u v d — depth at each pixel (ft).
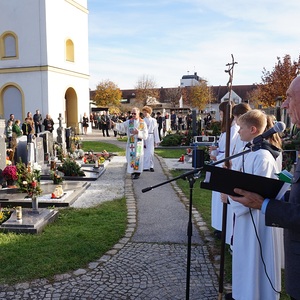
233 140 15.67
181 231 18.45
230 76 10.43
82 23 96.07
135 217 20.83
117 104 186.60
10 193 25.09
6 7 81.15
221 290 10.91
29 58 81.05
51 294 12.33
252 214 10.28
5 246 16.05
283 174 7.06
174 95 193.57
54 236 17.42
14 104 83.82
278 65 97.71
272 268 10.21
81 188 28.07
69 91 93.97
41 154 37.04
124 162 43.91
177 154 51.39
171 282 13.19
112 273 13.85
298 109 6.71
